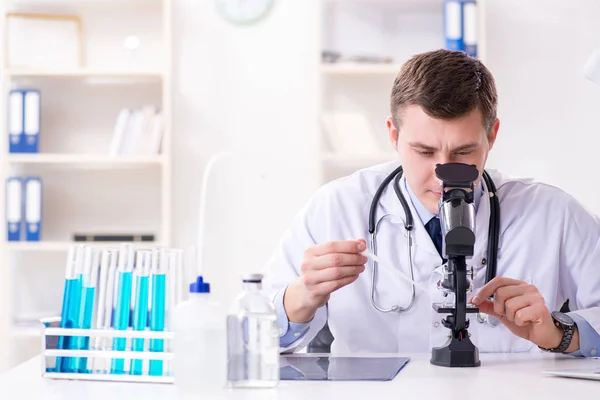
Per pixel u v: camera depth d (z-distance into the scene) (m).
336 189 1.91
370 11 3.54
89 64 3.57
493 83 1.56
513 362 1.37
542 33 3.49
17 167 3.57
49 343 1.21
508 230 1.80
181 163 3.56
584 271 1.77
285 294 1.50
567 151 3.48
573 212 1.83
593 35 3.47
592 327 1.42
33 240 3.41
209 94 3.57
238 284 3.55
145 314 1.20
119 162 3.40
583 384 1.14
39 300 3.57
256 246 3.56
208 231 3.55
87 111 3.58
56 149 3.58
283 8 3.56
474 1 3.30
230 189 3.56
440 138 1.45
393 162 1.95
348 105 3.53
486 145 1.53
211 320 1.09
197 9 3.57
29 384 1.15
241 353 1.11
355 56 3.41
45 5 3.56
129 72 3.39
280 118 3.56
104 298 1.23
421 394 1.06
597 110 3.47
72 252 1.24
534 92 3.49
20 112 3.41
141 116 3.42
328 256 1.35
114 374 1.18
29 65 3.56
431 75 1.46
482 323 1.72
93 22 3.57
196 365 1.08
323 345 1.77
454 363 1.31
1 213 3.38
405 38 3.52
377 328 1.79
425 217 1.78
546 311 1.37
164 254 1.21
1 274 3.38
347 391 1.08
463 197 1.29
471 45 3.30
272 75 3.56
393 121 1.59
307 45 3.56
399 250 1.79
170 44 3.41
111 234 3.52
